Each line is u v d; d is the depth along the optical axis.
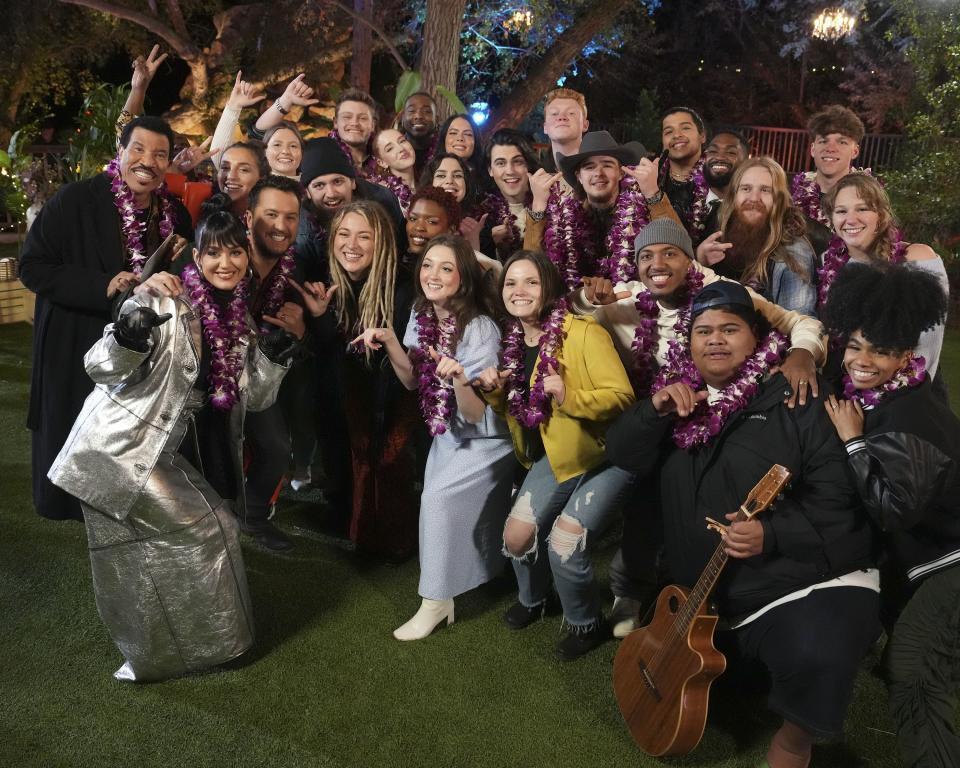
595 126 19.17
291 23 16.78
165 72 19.75
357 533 4.24
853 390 2.79
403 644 3.61
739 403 2.86
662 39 22.05
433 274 3.58
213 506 3.28
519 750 3.02
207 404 3.50
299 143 5.13
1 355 7.38
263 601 3.89
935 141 12.18
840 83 21.67
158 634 3.21
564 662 3.52
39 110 19.62
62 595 3.85
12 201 9.23
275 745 3.00
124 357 3.00
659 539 3.57
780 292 3.85
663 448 3.13
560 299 3.47
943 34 12.02
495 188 5.72
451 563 3.63
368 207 3.99
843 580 2.78
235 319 3.46
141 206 3.98
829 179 4.52
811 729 2.65
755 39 23.23
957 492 2.68
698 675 2.76
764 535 2.74
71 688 3.25
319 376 4.28
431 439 4.34
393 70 18.53
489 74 17.84
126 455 3.10
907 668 2.75
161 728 3.06
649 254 3.36
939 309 2.67
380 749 3.00
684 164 5.23
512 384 3.50
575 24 13.70
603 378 3.30
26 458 5.30
